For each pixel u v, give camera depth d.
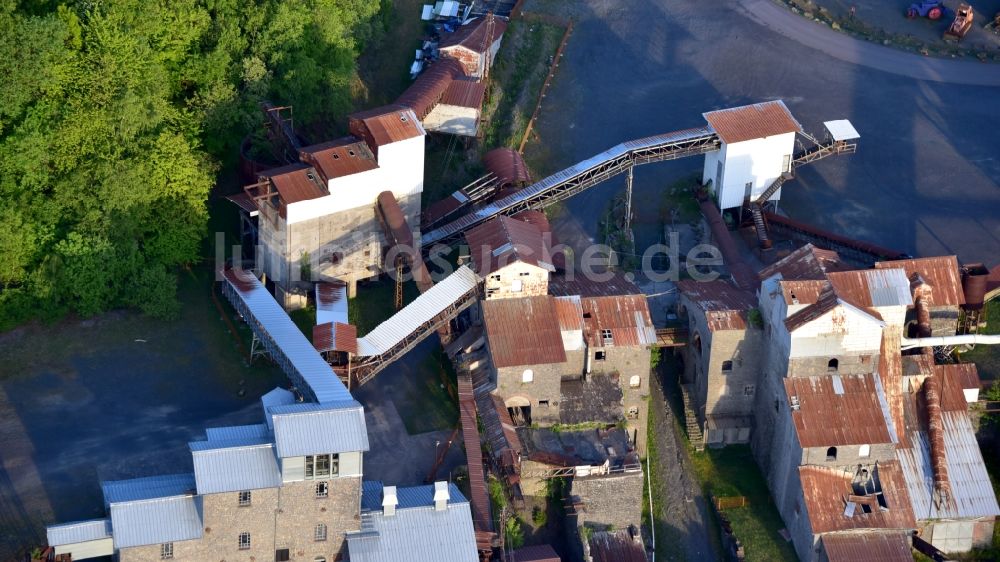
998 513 140.38
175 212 143.12
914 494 140.38
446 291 139.62
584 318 141.75
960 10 190.25
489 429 134.25
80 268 138.12
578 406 139.38
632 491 134.88
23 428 129.88
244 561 118.75
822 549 136.00
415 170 149.38
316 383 126.00
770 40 188.50
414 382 140.88
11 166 136.38
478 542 124.31
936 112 179.50
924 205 167.75
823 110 178.38
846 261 158.38
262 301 138.38
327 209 143.88
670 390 150.00
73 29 141.25
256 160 152.12
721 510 141.62
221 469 116.25
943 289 148.62
